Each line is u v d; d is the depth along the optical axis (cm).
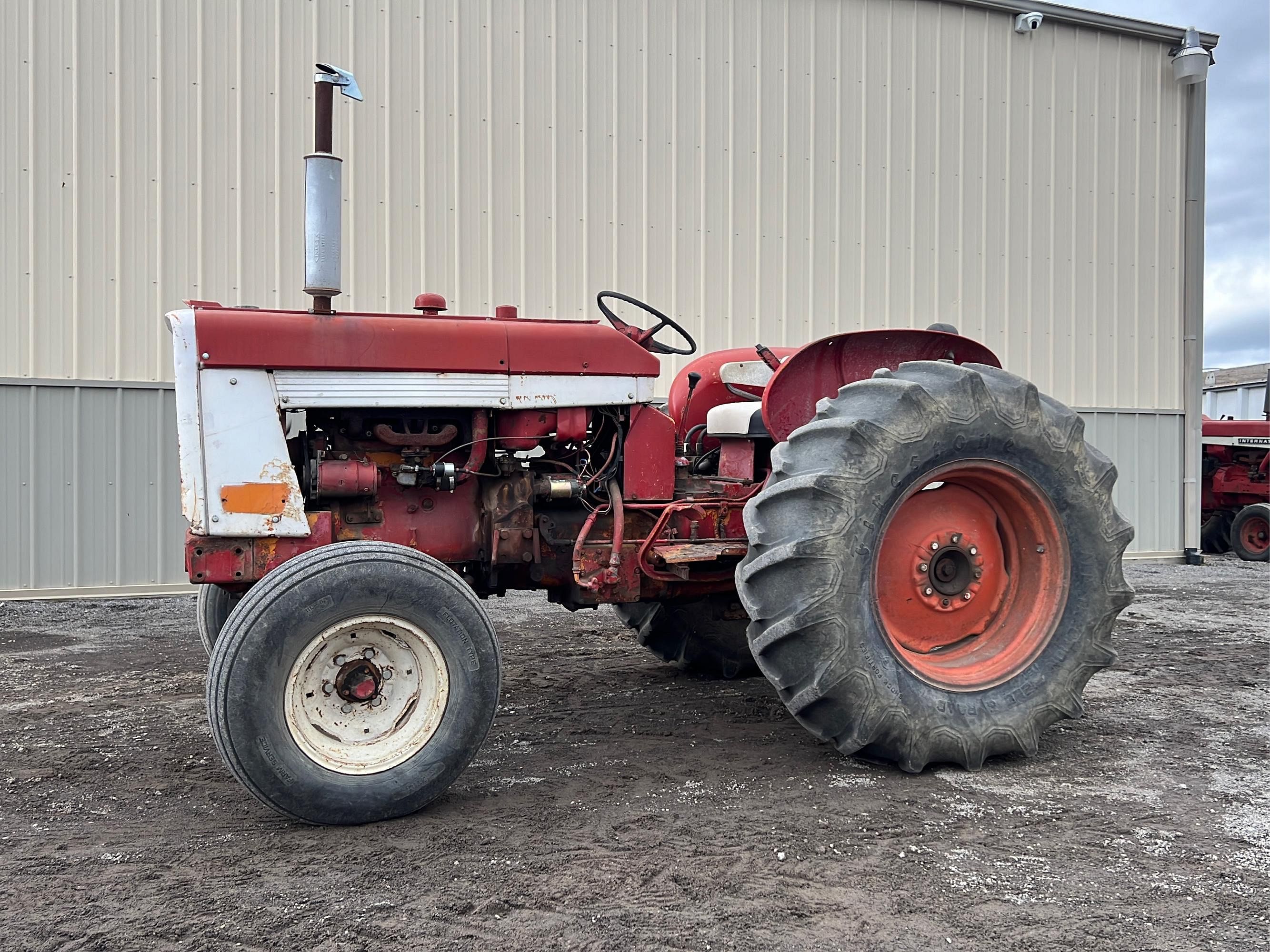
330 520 333
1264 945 213
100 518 730
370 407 330
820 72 909
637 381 369
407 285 790
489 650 295
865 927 221
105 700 440
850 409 339
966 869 252
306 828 279
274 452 317
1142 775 331
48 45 703
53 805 300
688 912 227
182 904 231
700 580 388
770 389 373
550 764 342
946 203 964
